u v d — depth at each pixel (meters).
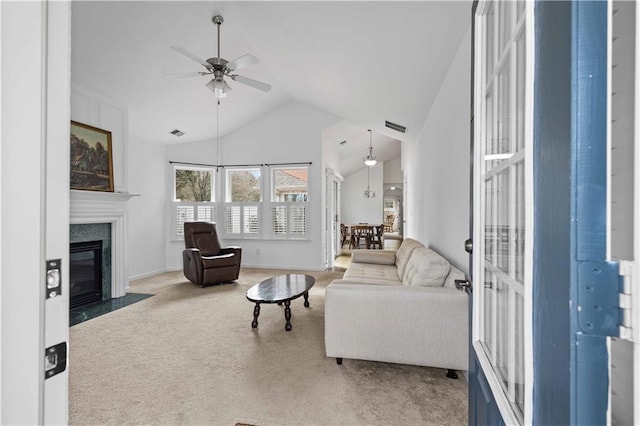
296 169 6.11
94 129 3.79
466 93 2.04
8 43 0.41
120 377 2.06
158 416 1.68
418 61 2.56
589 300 0.43
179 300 3.84
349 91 3.99
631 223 0.44
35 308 0.43
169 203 5.77
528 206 0.57
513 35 0.78
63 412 0.47
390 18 2.12
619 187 0.45
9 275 0.41
